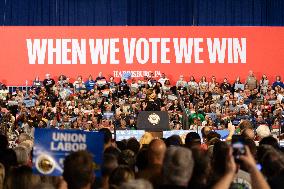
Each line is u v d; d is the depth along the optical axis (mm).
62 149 8289
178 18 42312
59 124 33875
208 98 36688
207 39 40531
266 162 8773
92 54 40281
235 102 36250
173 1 42281
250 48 40562
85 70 40281
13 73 39875
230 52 40562
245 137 10750
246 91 38125
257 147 10773
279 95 37562
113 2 42156
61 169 8297
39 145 8281
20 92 37281
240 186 8203
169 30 40500
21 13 41688
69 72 40188
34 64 40031
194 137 11711
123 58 40312
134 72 40312
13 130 30953
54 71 40094
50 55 40125
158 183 8273
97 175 8250
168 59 40406
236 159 7211
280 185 8172
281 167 8688
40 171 8266
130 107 35062
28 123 30359
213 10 42219
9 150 10672
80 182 6957
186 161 7305
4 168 9758
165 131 21922
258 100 36625
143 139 15055
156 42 40406
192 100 36375
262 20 42188
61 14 41938
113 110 35719
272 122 34312
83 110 35500
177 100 34844
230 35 40594
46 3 41906
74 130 8312
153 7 42281
